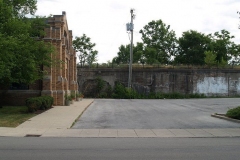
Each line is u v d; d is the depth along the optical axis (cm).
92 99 4128
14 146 962
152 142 1073
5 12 1877
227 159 775
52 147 948
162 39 7738
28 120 1655
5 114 1945
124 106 2809
